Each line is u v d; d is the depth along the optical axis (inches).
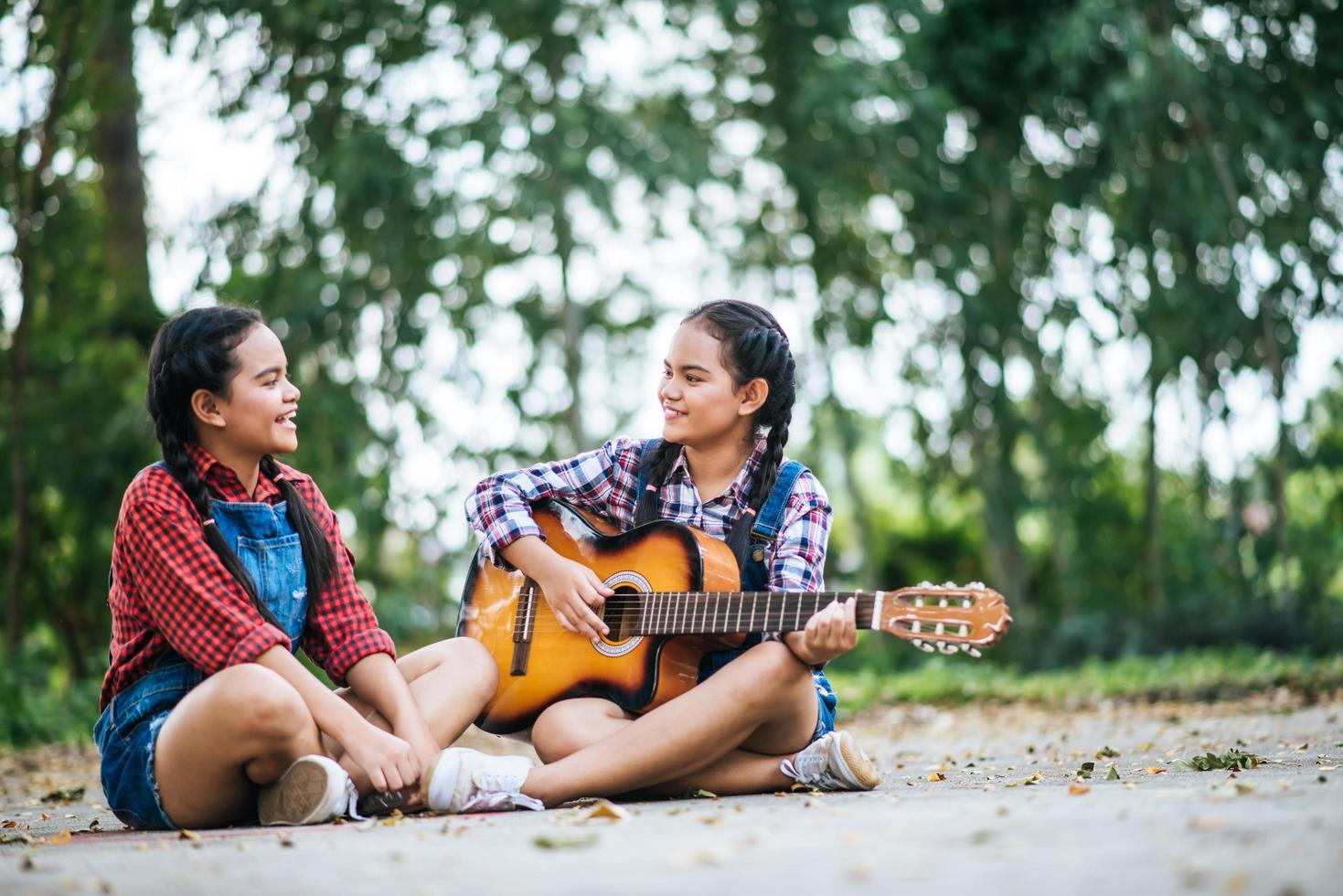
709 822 94.8
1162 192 504.7
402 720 120.6
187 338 123.3
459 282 514.0
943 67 536.1
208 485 125.1
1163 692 352.5
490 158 481.1
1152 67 477.4
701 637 124.9
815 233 544.4
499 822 103.5
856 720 349.1
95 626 496.7
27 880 80.1
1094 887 64.6
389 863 81.7
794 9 519.5
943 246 553.0
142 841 104.3
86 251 482.3
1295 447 503.5
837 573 616.4
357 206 482.0
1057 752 200.7
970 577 754.8
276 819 113.4
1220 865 67.1
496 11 486.6
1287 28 486.3
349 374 499.2
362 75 493.7
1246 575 521.0
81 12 447.2
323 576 128.7
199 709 112.7
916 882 67.8
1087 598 663.1
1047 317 547.8
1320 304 492.4
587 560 131.0
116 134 507.5
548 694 127.9
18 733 348.2
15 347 460.4
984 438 564.7
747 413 133.2
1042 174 543.5
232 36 479.2
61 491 474.9
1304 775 113.4
